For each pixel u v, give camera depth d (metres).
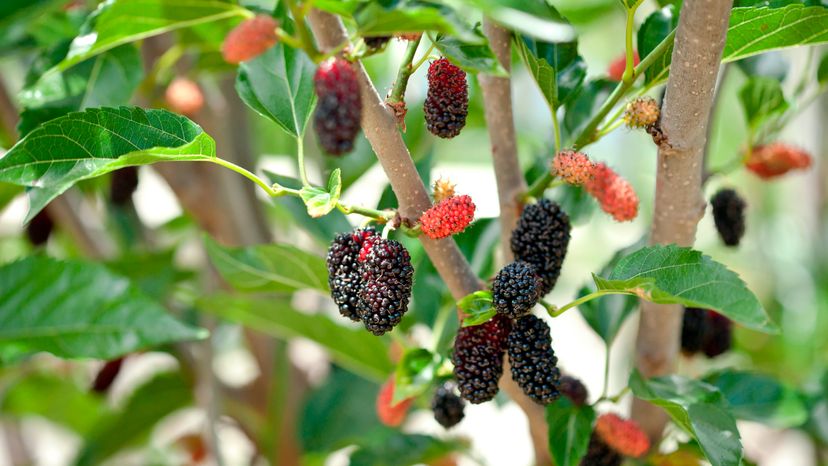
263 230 0.88
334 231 0.67
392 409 0.61
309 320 0.69
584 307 0.64
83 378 0.97
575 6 0.85
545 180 0.58
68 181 0.51
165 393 0.85
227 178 0.79
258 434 0.90
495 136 0.59
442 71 0.51
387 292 0.50
